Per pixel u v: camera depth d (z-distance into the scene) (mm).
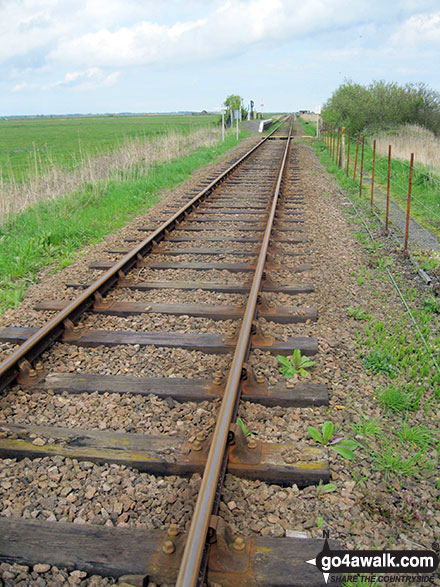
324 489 3322
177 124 72375
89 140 47312
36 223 10688
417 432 3877
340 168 18719
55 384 4516
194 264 7770
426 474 3518
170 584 2703
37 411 4188
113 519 3123
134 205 12805
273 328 5523
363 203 12531
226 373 4641
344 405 4250
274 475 3410
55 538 2936
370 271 7594
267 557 2805
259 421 4020
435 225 10289
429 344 5230
